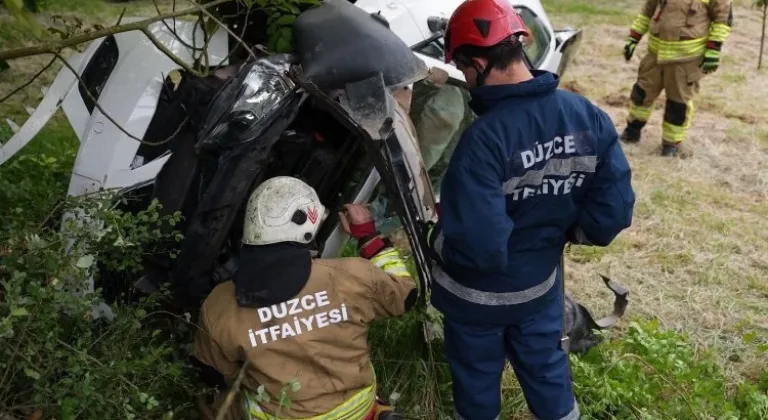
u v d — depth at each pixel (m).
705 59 5.35
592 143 2.24
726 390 3.22
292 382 2.23
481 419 2.63
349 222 2.67
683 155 5.76
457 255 2.26
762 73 7.85
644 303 3.89
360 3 3.61
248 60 2.78
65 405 2.11
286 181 2.38
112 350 2.39
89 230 2.35
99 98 3.16
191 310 2.74
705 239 4.52
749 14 10.18
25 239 2.32
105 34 2.22
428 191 2.77
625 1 10.88
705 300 3.95
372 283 2.45
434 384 3.03
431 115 3.60
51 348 2.15
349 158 2.73
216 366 2.42
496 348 2.55
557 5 10.30
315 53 2.58
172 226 2.64
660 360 3.04
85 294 2.48
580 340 3.22
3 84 5.57
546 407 2.57
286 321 2.32
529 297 2.44
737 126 6.32
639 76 5.76
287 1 2.73
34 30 1.86
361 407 2.45
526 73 2.24
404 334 3.15
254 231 2.31
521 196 2.27
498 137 2.17
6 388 2.19
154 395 2.42
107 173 2.97
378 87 2.50
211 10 2.96
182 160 2.70
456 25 2.24
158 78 3.13
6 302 2.03
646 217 4.77
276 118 2.47
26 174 3.79
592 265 4.22
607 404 2.96
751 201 5.07
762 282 4.11
